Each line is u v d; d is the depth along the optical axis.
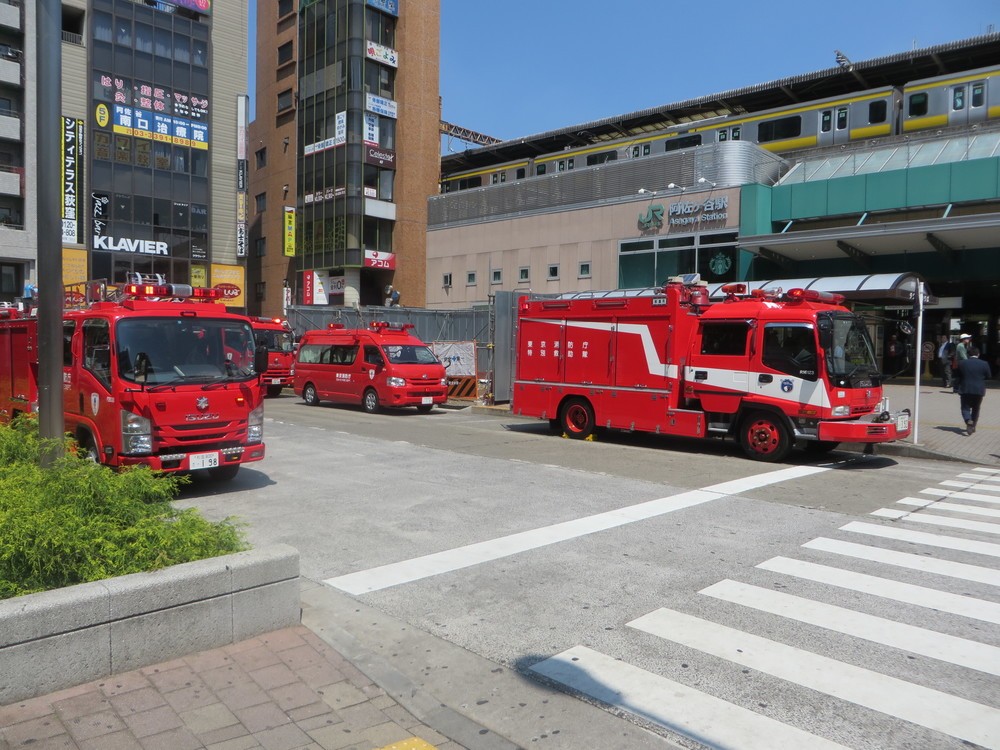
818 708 3.78
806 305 12.18
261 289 52.69
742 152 29.97
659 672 4.19
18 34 35.62
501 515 7.98
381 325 21.38
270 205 51.47
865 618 5.01
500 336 21.61
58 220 5.95
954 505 8.73
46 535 4.07
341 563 6.26
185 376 8.84
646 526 7.53
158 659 4.07
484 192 40.91
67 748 3.23
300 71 46.75
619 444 14.22
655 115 45.50
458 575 5.93
